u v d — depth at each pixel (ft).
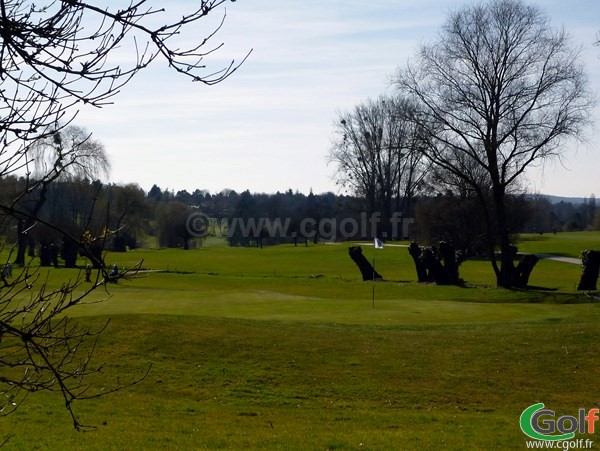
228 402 47.73
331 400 48.52
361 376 53.36
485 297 108.88
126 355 56.49
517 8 118.73
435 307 86.38
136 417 43.24
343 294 118.42
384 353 58.70
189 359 56.44
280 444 36.63
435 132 126.11
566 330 65.46
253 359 56.80
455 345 61.05
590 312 81.56
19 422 41.24
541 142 120.78
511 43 119.34
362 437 38.34
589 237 329.72
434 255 130.72
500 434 39.42
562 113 119.55
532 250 270.87
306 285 135.33
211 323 66.54
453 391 50.39
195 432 39.58
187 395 49.29
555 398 48.88
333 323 71.72
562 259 235.61
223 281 147.74
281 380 52.44
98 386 50.11
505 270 128.47
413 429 40.86
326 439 37.86
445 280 128.16
